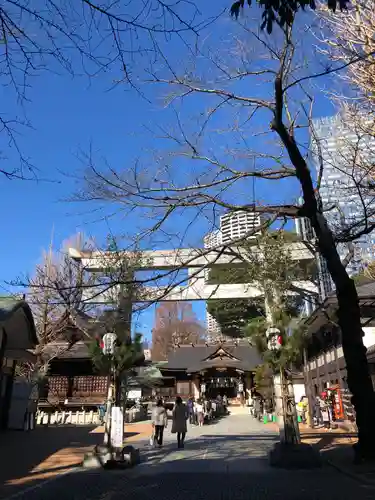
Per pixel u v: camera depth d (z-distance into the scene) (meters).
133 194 9.57
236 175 10.34
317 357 27.17
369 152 11.56
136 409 30.39
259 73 9.64
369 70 10.31
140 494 7.55
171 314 58.31
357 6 10.05
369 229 9.71
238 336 43.66
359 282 20.36
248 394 42.03
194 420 25.70
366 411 8.58
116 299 13.50
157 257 17.27
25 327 19.38
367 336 19.41
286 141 9.18
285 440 11.20
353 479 8.03
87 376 31.66
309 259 17.08
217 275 17.73
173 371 45.34
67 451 13.22
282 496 7.13
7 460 11.27
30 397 21.08
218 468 10.40
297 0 5.33
